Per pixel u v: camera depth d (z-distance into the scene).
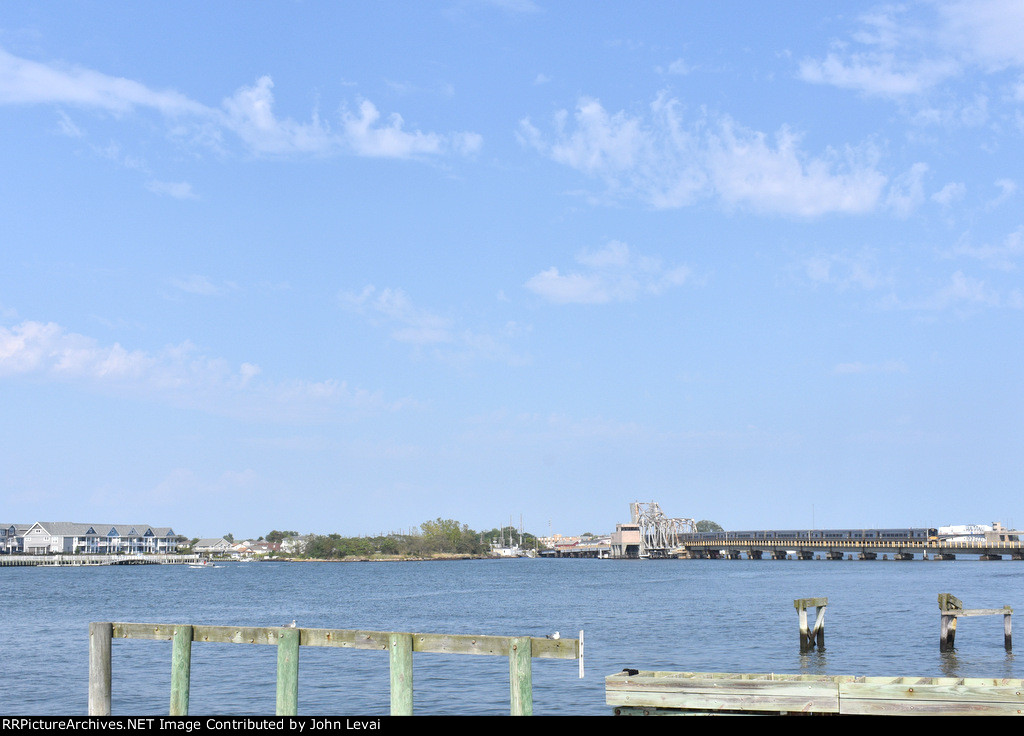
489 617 73.88
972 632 55.53
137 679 37.53
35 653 47.06
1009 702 15.15
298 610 86.12
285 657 17.94
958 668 40.41
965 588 108.25
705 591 109.81
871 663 42.25
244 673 38.88
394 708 17.31
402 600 100.81
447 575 194.00
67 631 61.78
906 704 15.62
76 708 31.48
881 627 58.84
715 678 16.58
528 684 16.67
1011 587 110.12
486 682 35.97
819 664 41.88
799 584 124.31
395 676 17.36
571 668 39.88
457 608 85.94
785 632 56.75
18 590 127.00
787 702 16.20
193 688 35.25
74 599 104.69
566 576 180.50
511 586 135.12
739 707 16.38
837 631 56.69
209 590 128.12
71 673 39.50
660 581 146.50
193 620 74.44
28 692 34.72
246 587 137.75
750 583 131.25
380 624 67.81
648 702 16.78
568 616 72.81
